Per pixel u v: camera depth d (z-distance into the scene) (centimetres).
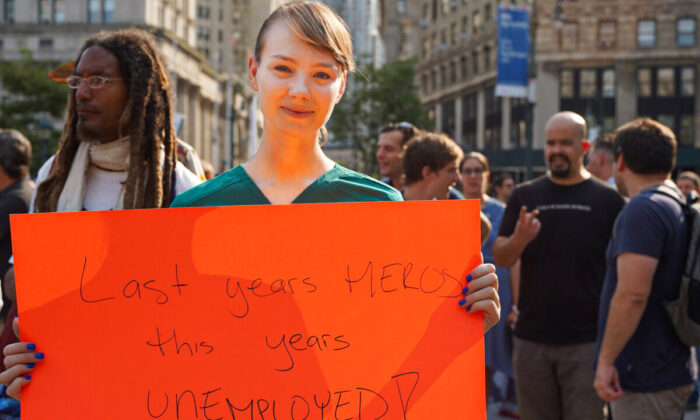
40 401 174
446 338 184
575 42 3966
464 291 186
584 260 401
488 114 4619
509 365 539
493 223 550
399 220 186
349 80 211
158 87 250
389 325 183
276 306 181
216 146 5103
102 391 175
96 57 240
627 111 3934
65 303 176
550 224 408
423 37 5650
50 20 5278
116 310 177
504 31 1762
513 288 538
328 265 183
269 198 189
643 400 307
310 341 181
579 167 412
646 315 307
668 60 3891
